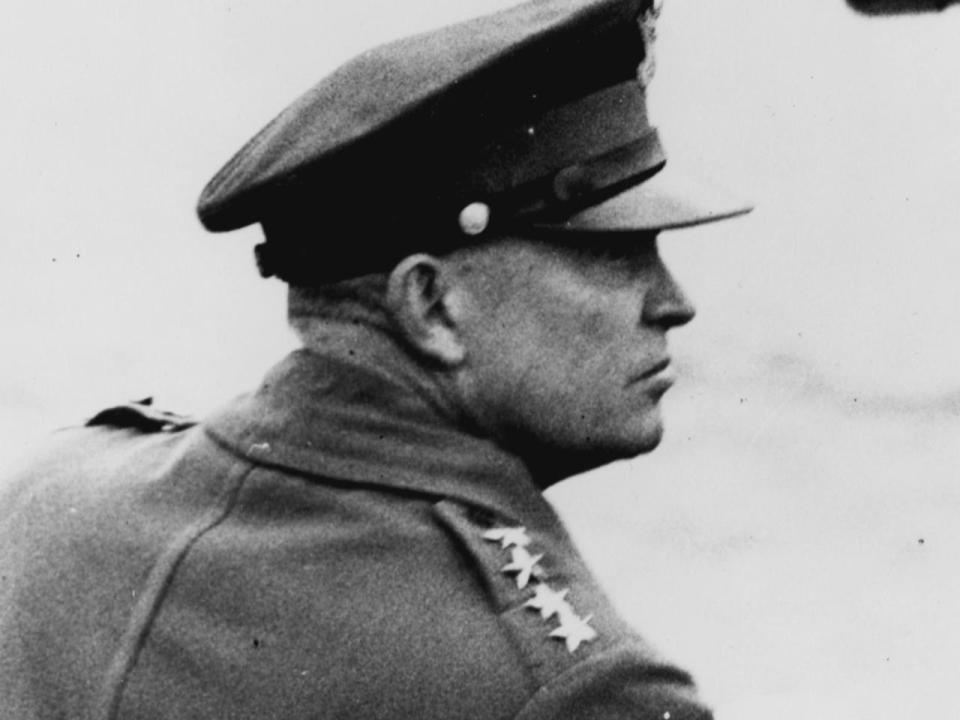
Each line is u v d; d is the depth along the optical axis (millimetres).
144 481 1416
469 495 1320
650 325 1380
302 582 1295
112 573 1359
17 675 1364
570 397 1348
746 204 1386
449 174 1312
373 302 1336
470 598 1284
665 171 1404
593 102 1340
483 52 1310
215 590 1308
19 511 1479
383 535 1303
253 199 1357
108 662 1319
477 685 1254
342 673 1263
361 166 1313
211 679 1281
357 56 1355
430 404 1339
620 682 1260
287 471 1342
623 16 1339
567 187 1325
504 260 1327
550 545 1334
